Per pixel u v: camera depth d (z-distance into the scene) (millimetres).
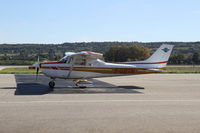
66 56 13562
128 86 14438
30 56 107500
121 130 5305
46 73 13195
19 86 13461
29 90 11742
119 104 8305
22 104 7961
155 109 7547
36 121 5879
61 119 6105
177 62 89312
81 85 13055
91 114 6703
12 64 69500
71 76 13602
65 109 7289
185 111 7305
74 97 9695
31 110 7055
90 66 13805
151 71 14781
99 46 159250
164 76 23328
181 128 5527
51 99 9086
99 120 6086
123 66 14352
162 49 14977
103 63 14094
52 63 13344
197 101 9188
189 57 94000
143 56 86688
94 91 11758
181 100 9398
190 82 17266
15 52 146000
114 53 89250
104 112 6984
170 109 7582
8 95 9953
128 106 7965
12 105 7762
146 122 5984
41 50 147625
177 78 20922
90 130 5258
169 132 5242
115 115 6641
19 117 6215
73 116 6434
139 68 14625
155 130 5352
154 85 15188
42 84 14680
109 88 13195
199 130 5398
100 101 8828
